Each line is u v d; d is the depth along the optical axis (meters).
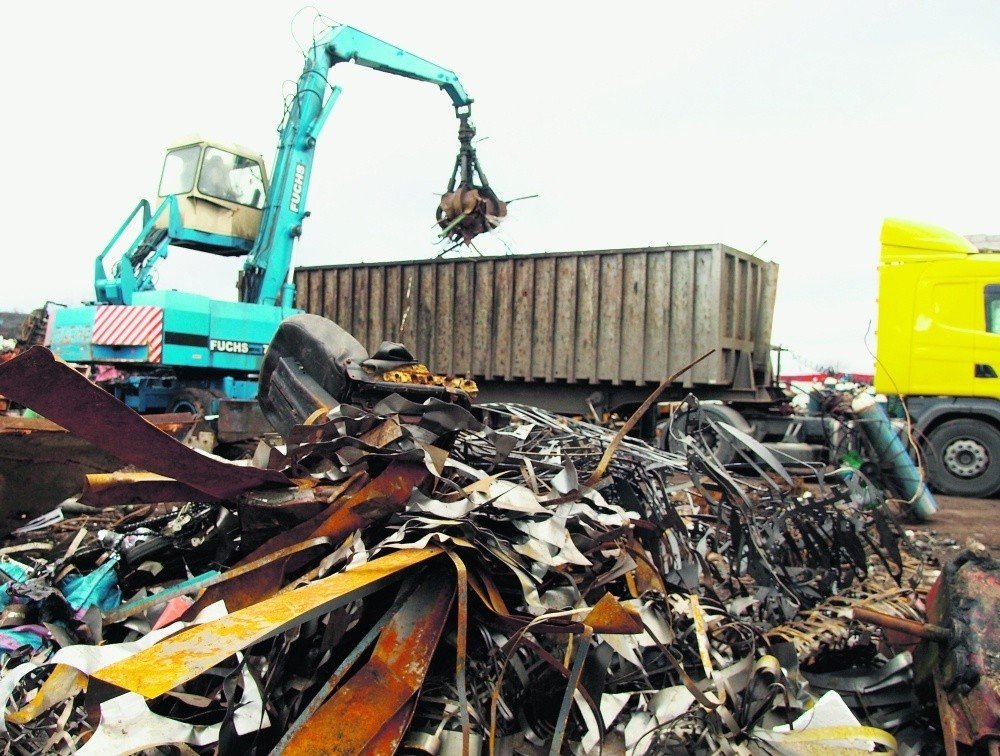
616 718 2.24
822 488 3.60
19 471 4.46
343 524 2.43
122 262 10.41
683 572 2.90
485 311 12.28
